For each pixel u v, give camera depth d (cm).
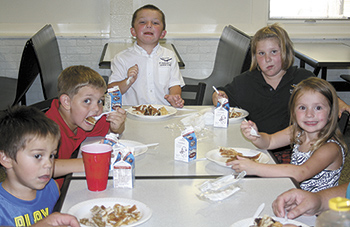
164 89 278
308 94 158
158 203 117
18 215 127
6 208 126
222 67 351
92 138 181
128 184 126
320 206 117
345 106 205
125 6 408
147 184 129
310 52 363
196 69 433
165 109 213
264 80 232
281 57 220
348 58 330
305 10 437
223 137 180
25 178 122
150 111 211
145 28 268
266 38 219
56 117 163
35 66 321
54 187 142
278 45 218
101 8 411
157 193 123
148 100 275
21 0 402
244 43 291
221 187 122
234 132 187
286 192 115
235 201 118
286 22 436
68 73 165
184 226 104
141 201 118
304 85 161
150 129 189
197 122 189
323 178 159
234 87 241
